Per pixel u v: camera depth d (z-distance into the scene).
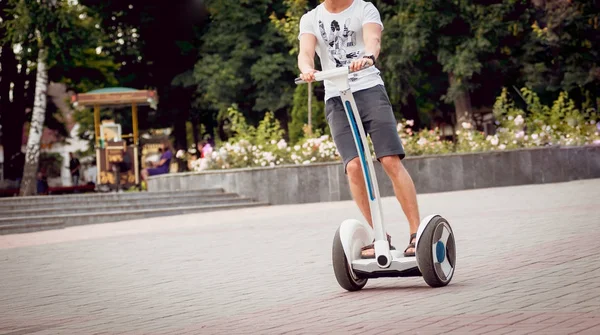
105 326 5.89
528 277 6.61
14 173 44.00
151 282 8.33
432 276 6.39
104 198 23.11
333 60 6.87
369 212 6.89
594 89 35.31
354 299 6.26
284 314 5.84
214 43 40.53
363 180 6.85
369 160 6.50
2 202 21.42
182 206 23.62
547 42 33.81
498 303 5.55
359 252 6.69
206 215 21.34
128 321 6.05
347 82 6.36
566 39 33.47
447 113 42.53
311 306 6.10
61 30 36.16
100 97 36.25
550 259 7.56
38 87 37.84
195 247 11.98
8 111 44.16
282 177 24.27
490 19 33.00
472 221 12.41
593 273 6.56
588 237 9.03
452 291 6.21
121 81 44.34
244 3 40.69
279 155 25.92
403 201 6.74
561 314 5.00
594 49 34.03
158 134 52.91
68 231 18.55
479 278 6.78
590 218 11.26
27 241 15.95
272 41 40.06
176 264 9.88
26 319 6.46
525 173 24.72
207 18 42.59
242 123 27.48
